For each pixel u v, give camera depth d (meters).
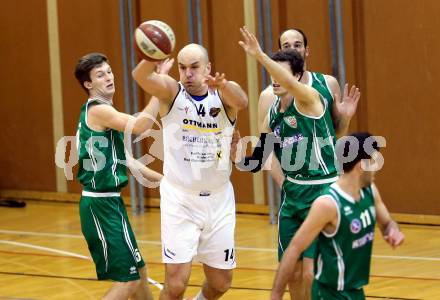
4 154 30.25
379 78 23.33
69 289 17.95
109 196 14.02
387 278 18.08
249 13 25.03
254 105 25.27
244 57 25.27
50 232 24.61
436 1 22.30
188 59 13.38
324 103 14.30
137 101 26.86
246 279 18.33
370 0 23.22
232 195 14.23
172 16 26.27
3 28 29.50
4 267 20.33
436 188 22.91
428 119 22.78
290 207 14.44
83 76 14.24
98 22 27.58
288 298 16.72
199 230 13.90
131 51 26.75
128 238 14.05
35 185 29.81
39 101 29.19
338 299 10.88
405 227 23.19
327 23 23.78
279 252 14.63
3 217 27.23
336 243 10.73
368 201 10.82
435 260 19.58
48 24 28.58
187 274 13.76
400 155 23.31
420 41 22.64
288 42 16.62
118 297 13.82
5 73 29.73
